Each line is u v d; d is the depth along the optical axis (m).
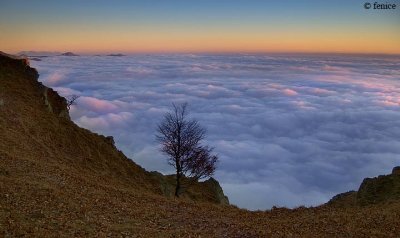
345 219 24.95
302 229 23.22
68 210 20.17
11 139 33.91
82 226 18.25
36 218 17.98
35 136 38.94
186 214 24.52
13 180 23.16
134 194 28.36
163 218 22.72
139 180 46.31
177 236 19.30
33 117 43.41
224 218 25.02
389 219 24.14
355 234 21.89
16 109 42.75
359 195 36.66
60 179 26.78
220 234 20.73
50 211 19.34
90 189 26.31
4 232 15.54
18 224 16.67
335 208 30.98
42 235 16.02
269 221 25.78
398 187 33.34
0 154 28.47
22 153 31.61
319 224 24.23
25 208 18.94
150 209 24.27
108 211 21.83
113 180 38.66
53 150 38.66
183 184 47.78
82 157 41.78
